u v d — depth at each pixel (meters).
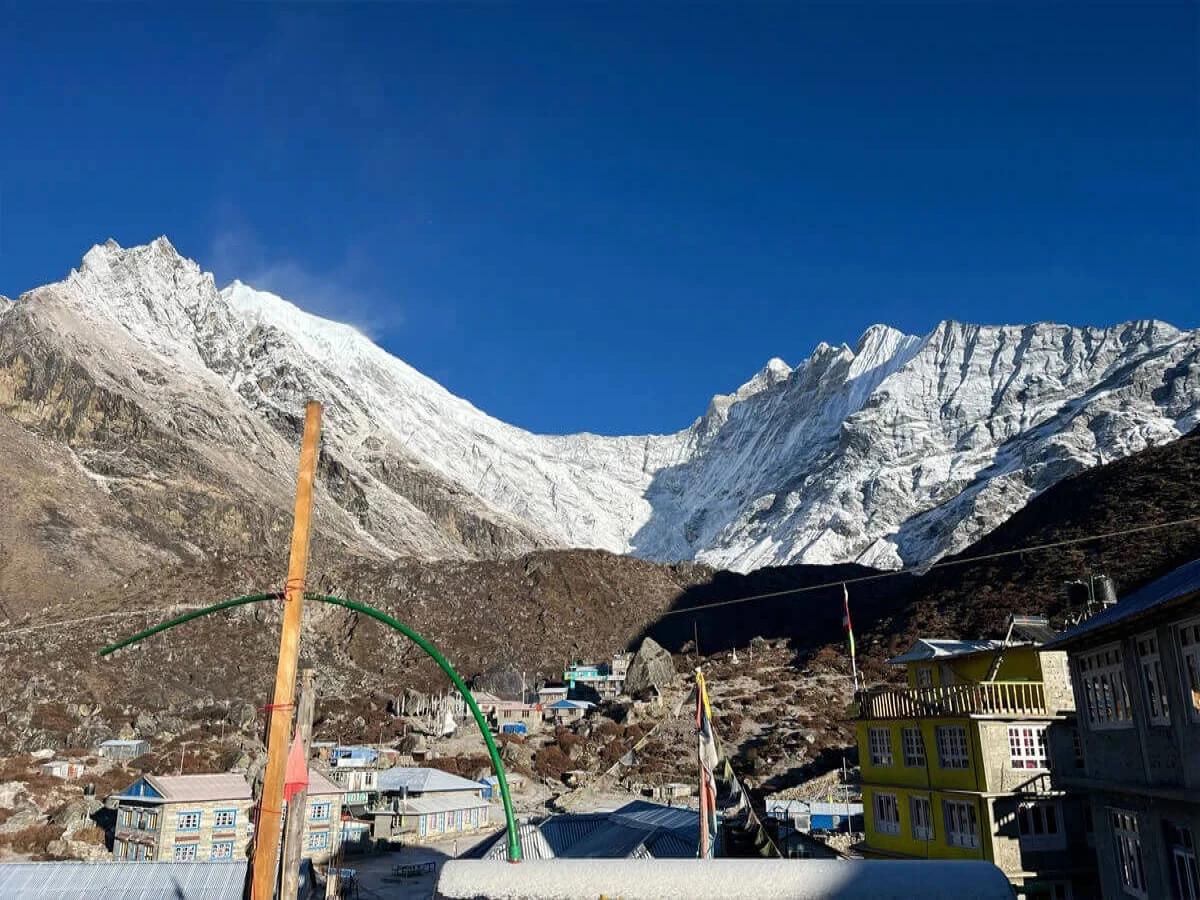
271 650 130.00
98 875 40.22
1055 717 32.12
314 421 11.80
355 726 107.38
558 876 11.11
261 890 10.16
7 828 64.19
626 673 124.12
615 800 74.50
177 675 116.25
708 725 20.75
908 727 36.53
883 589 196.12
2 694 100.81
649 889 10.90
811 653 125.00
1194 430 139.75
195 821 58.59
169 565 151.88
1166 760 19.73
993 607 105.69
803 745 82.00
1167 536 101.25
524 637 160.00
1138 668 21.00
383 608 157.62
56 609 132.88
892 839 37.16
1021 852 30.62
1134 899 22.16
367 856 64.50
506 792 12.02
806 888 10.76
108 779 78.50
